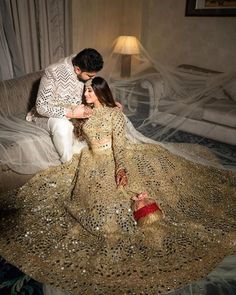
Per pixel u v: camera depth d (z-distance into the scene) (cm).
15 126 231
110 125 195
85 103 212
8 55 340
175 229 180
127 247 170
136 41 450
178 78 379
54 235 181
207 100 349
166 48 465
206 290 155
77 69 220
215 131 328
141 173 205
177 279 154
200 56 434
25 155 213
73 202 192
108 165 195
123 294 146
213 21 407
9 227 187
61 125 224
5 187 212
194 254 168
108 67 463
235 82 353
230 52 404
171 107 343
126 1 476
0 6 321
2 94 244
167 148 265
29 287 156
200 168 230
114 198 182
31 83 268
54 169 216
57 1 379
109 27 472
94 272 158
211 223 187
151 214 174
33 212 197
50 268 161
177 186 210
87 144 216
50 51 390
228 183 224
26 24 355
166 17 450
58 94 236
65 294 150
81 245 174
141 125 333
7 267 167
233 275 163
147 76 388
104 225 176
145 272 157
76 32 427
